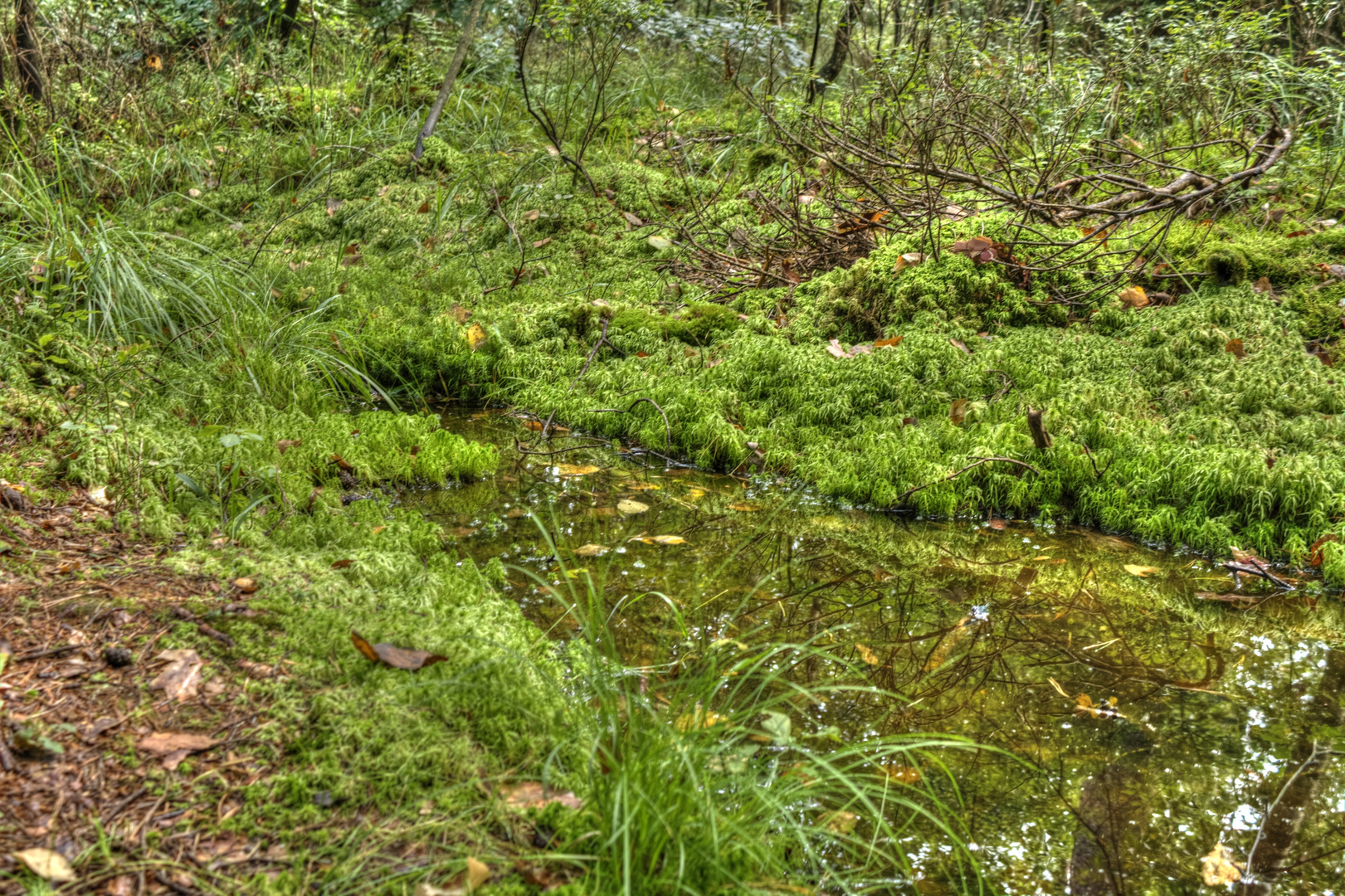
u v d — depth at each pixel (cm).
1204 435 364
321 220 650
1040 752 223
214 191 695
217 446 325
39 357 356
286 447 346
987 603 295
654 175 690
